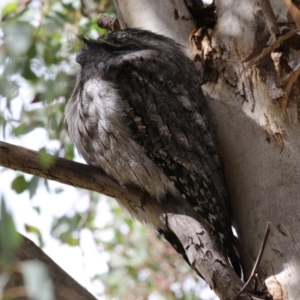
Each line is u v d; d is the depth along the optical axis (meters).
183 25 8.44
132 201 7.87
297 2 6.95
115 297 12.91
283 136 7.32
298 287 6.66
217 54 7.81
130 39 8.67
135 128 7.78
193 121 7.82
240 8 7.84
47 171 7.25
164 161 7.77
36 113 7.18
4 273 5.53
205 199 7.63
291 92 7.45
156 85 8.01
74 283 6.43
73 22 10.68
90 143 8.01
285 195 7.07
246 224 7.22
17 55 5.62
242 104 7.56
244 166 7.39
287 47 7.48
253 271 6.32
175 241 8.22
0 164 7.12
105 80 8.06
